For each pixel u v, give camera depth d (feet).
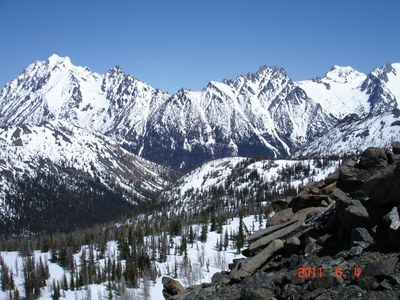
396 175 72.54
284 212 108.88
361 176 86.33
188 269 557.33
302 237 87.30
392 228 67.15
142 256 647.56
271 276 75.31
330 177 113.80
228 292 77.30
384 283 59.00
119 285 556.10
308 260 75.31
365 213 74.38
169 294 103.91
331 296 61.82
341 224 80.43
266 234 99.91
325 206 104.58
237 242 644.27
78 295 597.11
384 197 74.18
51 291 638.53
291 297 65.77
